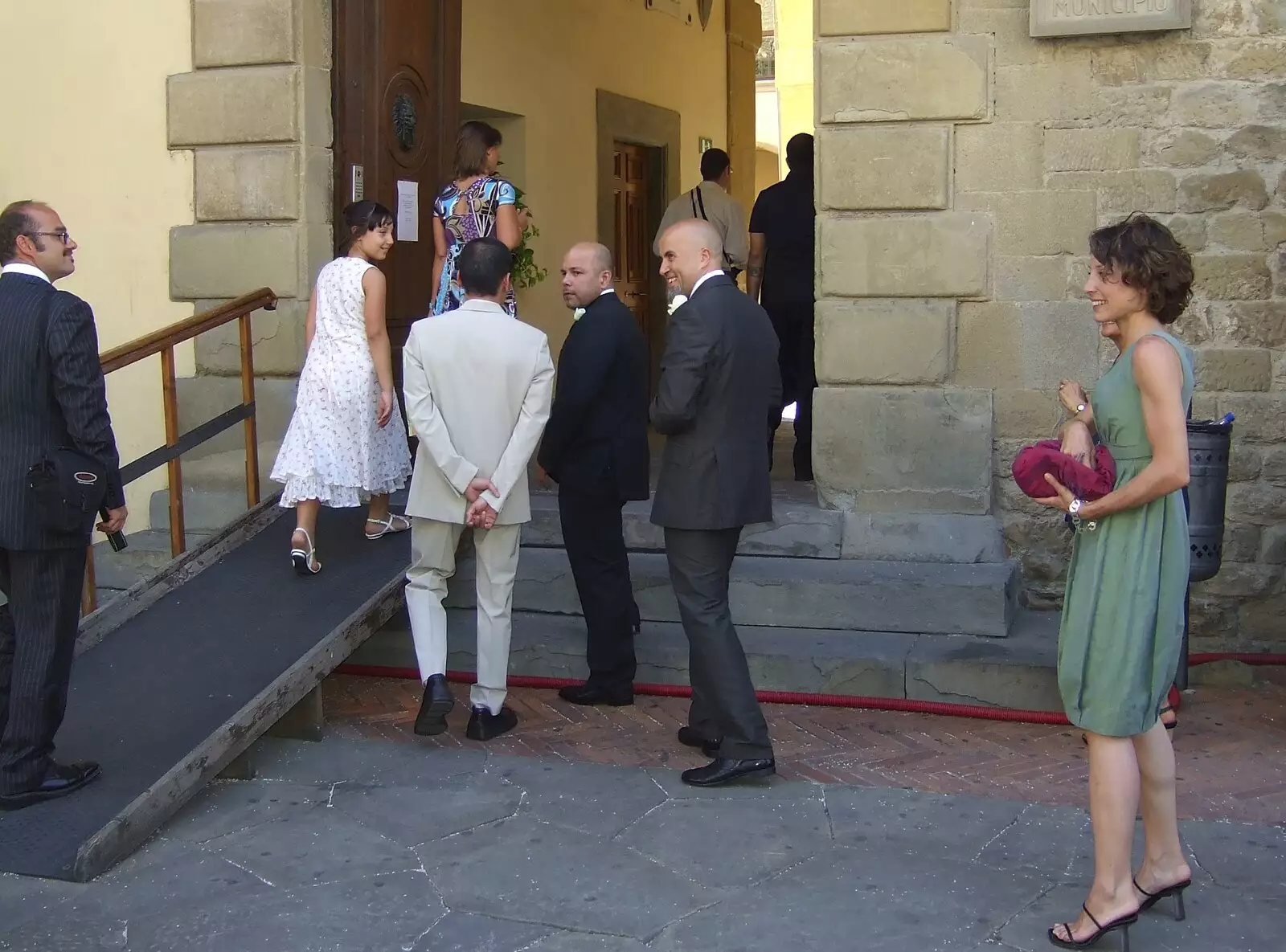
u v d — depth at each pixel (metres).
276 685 5.09
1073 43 6.00
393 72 7.41
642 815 4.68
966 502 6.21
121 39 7.25
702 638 4.86
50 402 4.50
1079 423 3.78
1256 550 6.12
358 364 6.12
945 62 6.07
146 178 7.27
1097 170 6.03
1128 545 3.59
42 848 4.27
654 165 12.52
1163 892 3.83
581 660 6.06
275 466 6.18
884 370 6.24
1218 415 6.07
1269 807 4.68
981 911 3.95
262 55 6.98
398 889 4.16
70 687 5.20
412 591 5.41
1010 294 6.14
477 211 6.37
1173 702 5.48
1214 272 6.00
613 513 5.66
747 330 4.84
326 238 7.15
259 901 4.09
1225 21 5.88
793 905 4.01
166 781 4.53
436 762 5.21
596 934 3.87
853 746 5.32
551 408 5.56
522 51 9.80
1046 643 5.83
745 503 4.82
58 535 4.45
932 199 6.12
